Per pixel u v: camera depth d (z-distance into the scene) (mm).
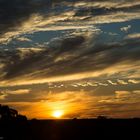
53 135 74875
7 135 73938
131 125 75000
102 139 73125
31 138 74438
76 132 75375
